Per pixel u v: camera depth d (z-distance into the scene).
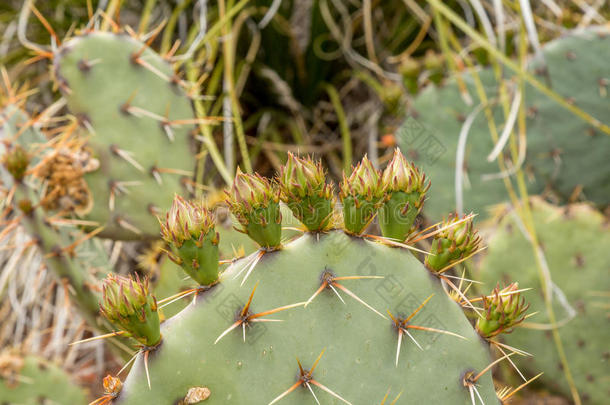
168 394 0.46
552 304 0.72
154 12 1.23
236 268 0.47
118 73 0.73
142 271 1.05
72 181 0.70
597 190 0.90
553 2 1.16
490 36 0.95
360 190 0.47
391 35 1.28
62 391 0.79
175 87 0.76
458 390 0.48
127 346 0.68
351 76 1.28
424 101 0.89
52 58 0.74
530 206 0.75
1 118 0.69
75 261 0.68
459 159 0.86
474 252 0.49
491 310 0.48
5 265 1.12
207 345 0.46
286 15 1.18
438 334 0.48
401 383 0.48
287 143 1.23
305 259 0.47
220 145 1.13
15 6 1.22
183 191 0.76
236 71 1.16
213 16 1.18
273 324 0.47
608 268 0.71
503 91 0.86
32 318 1.12
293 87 1.25
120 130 0.72
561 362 0.72
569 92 0.87
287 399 0.47
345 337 0.47
